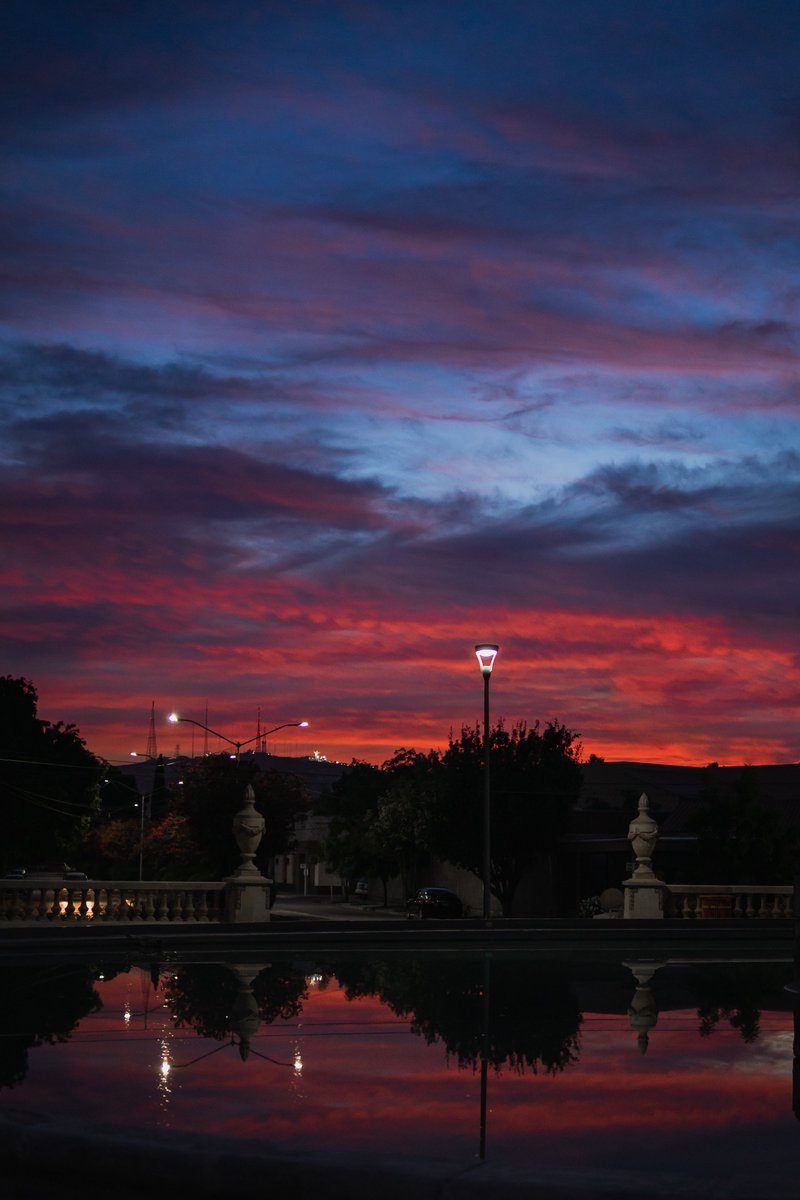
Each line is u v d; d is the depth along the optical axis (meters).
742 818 47.94
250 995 11.72
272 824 69.62
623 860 60.16
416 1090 6.93
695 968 15.10
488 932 20.91
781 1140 5.80
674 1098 6.75
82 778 76.00
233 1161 5.22
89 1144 5.46
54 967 15.11
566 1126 6.07
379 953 17.91
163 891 22.45
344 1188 5.07
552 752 64.12
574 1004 11.04
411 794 73.75
